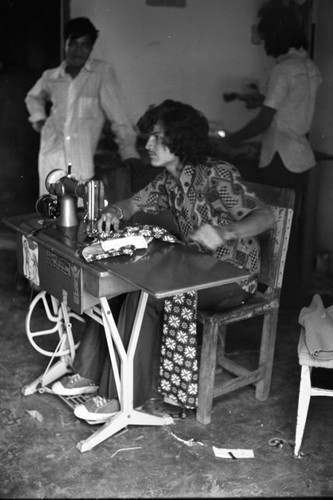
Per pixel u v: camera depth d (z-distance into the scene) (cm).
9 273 519
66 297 306
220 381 367
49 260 314
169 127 312
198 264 286
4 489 278
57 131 487
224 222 322
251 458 303
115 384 319
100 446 308
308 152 514
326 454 307
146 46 521
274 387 366
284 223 327
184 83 532
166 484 284
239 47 526
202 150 319
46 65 557
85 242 307
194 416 335
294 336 432
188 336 312
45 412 336
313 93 502
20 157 595
